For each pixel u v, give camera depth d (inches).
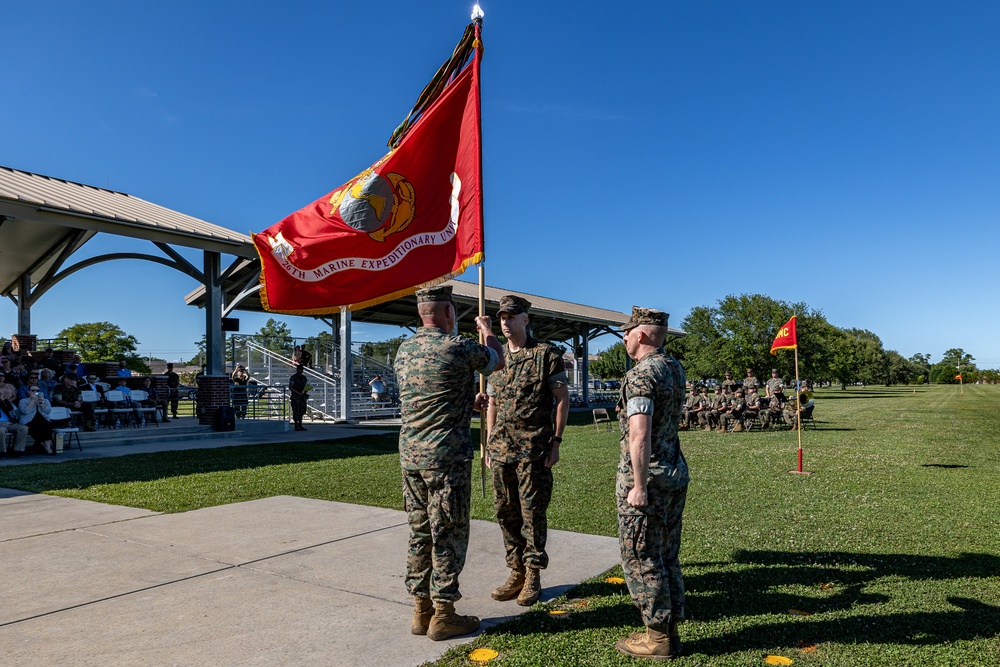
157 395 716.7
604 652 139.8
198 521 263.1
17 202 485.7
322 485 351.6
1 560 206.8
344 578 189.5
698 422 800.9
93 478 372.5
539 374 169.5
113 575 191.5
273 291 273.0
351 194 262.7
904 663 134.0
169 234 603.8
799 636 147.9
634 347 147.4
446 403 147.6
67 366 561.3
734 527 255.8
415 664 134.0
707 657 137.2
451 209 247.9
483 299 211.8
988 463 450.6
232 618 158.1
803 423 802.2
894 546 226.1
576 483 366.9
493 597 173.9
